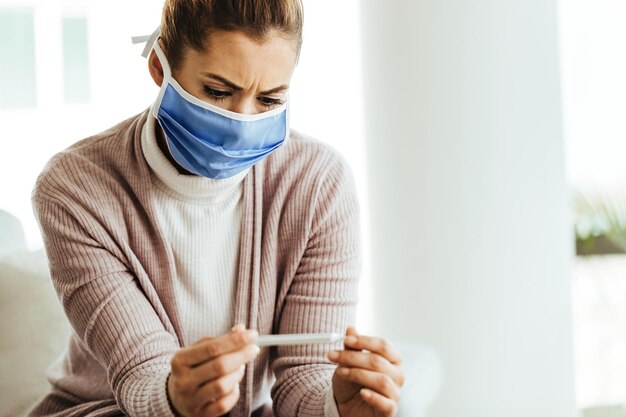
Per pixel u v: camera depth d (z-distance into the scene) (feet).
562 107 8.69
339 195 4.36
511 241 8.64
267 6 3.51
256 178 4.22
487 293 8.64
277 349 4.34
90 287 3.98
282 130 3.93
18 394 5.00
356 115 9.09
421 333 8.73
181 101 3.73
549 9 8.58
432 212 8.67
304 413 3.89
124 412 3.85
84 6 8.68
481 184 8.60
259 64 3.57
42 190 4.19
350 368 3.41
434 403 8.52
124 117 8.75
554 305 8.71
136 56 8.70
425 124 8.64
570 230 8.82
